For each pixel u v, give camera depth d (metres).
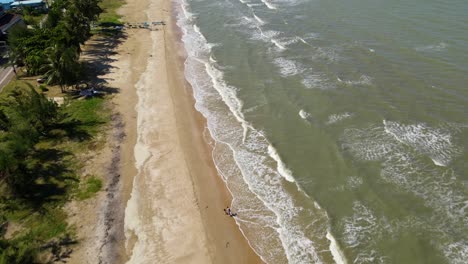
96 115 37.34
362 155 30.91
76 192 28.16
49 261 23.08
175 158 32.38
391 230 24.81
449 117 33.72
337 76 41.69
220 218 26.91
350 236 24.88
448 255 22.89
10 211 26.30
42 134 33.91
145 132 35.47
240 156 32.78
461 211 25.41
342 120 35.06
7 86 40.59
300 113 36.75
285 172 30.52
